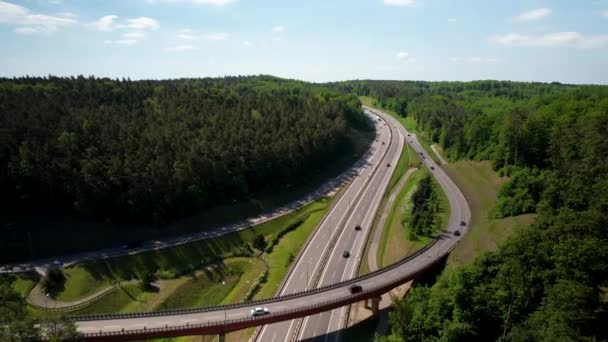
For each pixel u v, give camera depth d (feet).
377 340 248.52
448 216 454.40
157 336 258.37
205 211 492.95
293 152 603.67
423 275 359.46
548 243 246.68
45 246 407.44
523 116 489.26
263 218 513.45
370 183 624.18
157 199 458.09
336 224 491.31
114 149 473.26
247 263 428.56
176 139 512.63
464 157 642.63
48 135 469.57
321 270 389.39
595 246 221.05
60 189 439.22
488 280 258.37
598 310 219.00
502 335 218.59
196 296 376.48
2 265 384.27
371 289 310.45
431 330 244.22
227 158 528.22
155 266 404.57
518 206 382.63
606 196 272.10
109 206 445.78
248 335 304.09
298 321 314.55
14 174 423.64
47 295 353.10
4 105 514.27
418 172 634.84
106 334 252.62
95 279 376.89
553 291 213.25
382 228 476.95
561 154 418.72
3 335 214.90
